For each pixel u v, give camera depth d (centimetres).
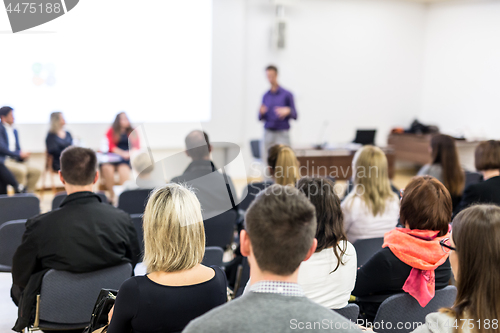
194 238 134
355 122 793
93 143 588
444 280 177
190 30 623
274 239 92
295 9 718
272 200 96
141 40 595
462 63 748
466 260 106
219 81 667
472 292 105
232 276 252
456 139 684
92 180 200
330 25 745
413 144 735
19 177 512
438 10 785
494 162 279
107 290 154
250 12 686
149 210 134
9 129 499
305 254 95
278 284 93
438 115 802
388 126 819
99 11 568
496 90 693
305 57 738
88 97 578
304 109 755
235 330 84
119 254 195
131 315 125
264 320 86
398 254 164
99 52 575
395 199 244
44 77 553
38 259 188
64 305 192
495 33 690
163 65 612
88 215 190
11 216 311
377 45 783
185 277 133
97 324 149
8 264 251
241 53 678
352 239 246
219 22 655
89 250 187
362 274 173
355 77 779
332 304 157
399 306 161
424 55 820
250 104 707
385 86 803
